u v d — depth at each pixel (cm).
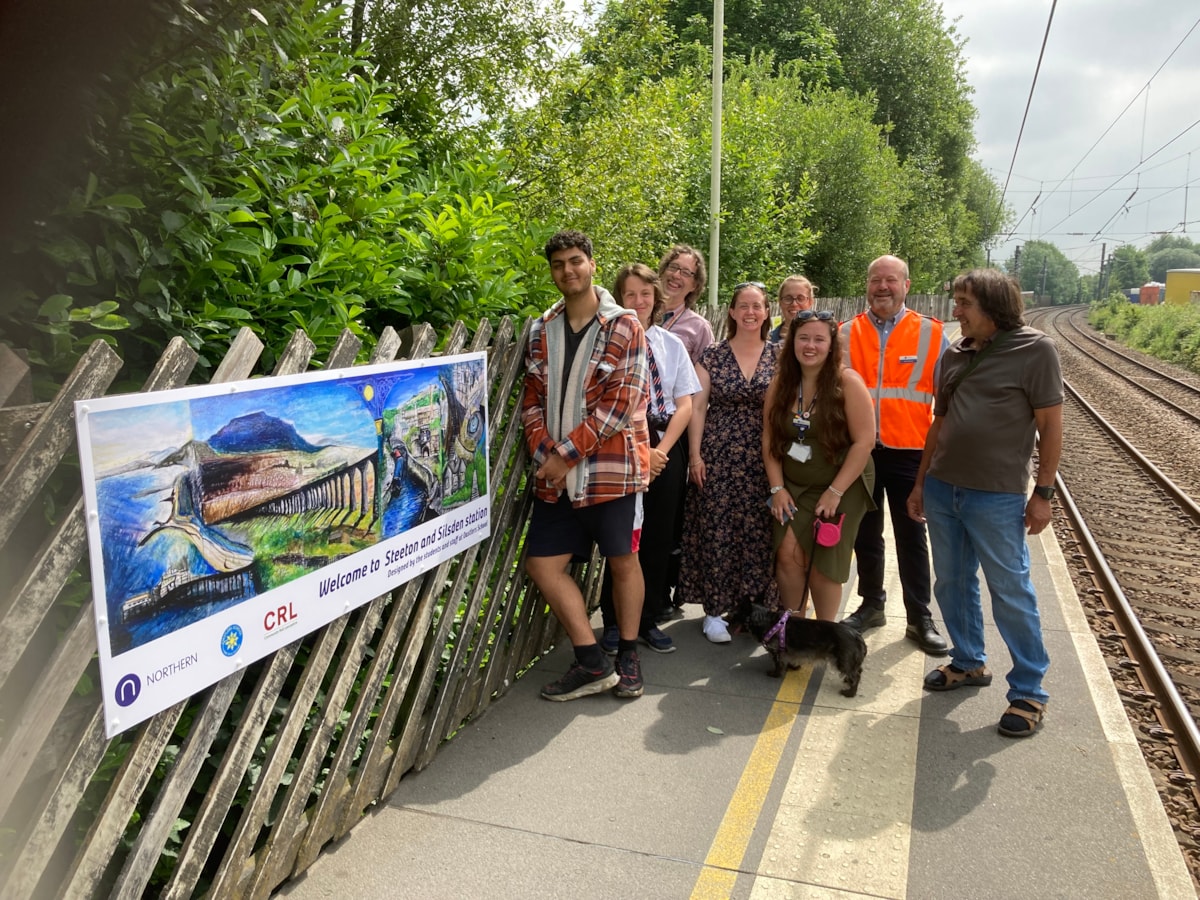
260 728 234
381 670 289
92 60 218
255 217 285
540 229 459
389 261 348
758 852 279
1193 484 1023
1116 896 257
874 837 286
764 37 2580
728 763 333
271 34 287
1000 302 357
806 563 418
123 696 182
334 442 248
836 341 395
